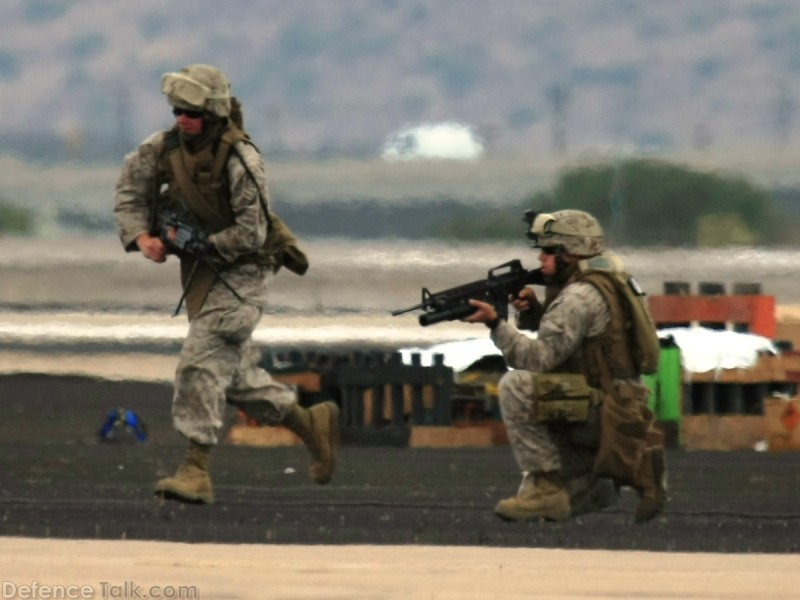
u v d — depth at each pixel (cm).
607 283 2970
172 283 10906
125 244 3167
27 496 3431
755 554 2580
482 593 2197
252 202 3100
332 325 9512
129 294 10712
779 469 4388
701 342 5438
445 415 5238
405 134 14525
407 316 9994
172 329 9544
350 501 3397
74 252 11431
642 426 2950
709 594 2212
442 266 11731
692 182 12912
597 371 2973
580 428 2970
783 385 5444
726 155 13388
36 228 13250
